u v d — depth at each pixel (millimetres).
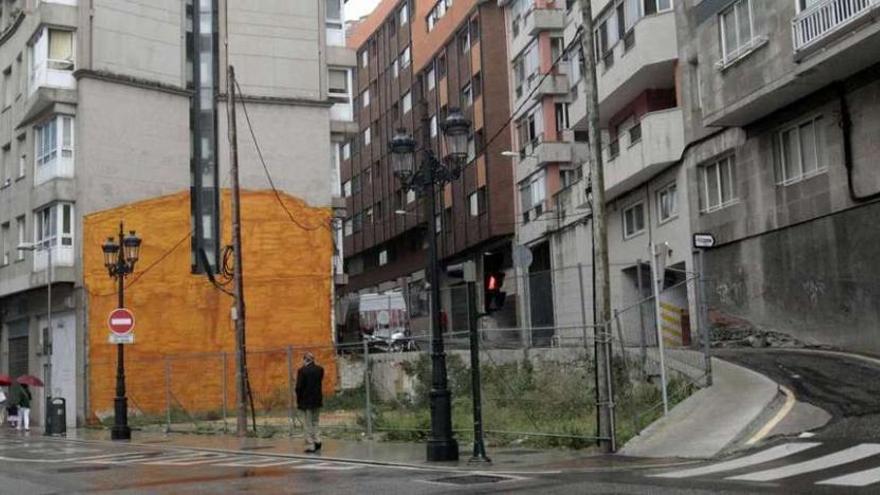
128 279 32469
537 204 42250
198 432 24547
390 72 61938
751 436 13633
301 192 36562
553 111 41656
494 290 14070
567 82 41594
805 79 20297
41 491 12359
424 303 42594
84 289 31719
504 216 45625
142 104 33875
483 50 47188
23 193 34844
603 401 14656
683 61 26906
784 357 19703
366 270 66625
